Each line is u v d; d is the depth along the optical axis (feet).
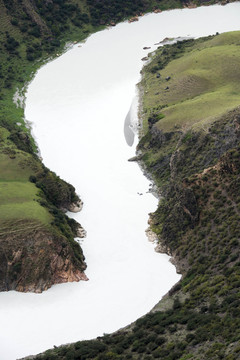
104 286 604.08
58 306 577.02
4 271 604.08
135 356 465.47
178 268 609.83
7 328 549.13
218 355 415.85
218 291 517.55
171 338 474.08
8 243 613.11
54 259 614.34
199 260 589.32
